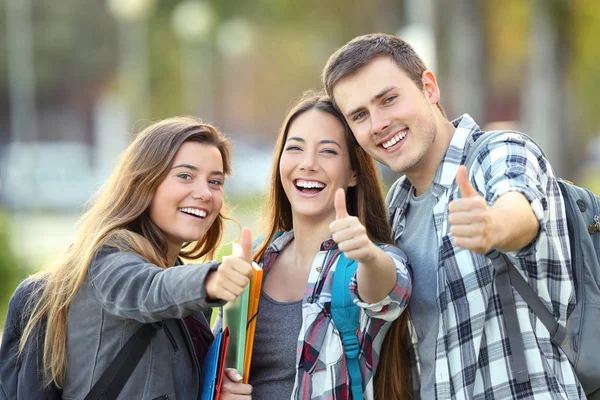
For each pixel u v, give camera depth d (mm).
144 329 5711
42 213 50469
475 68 28625
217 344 5797
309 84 87188
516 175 5453
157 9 64625
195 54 82500
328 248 6355
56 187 51906
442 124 6391
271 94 111438
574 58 29062
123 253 5773
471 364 5773
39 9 77125
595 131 42906
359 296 5730
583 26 27328
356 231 5324
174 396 5730
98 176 54500
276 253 6832
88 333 5777
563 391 5699
